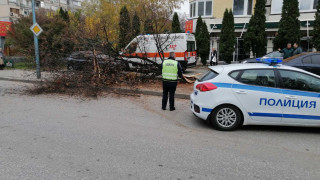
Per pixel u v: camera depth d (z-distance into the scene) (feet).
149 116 21.66
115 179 11.03
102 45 32.09
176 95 29.19
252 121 17.52
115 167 12.15
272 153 14.14
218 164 12.65
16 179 10.90
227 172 11.84
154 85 35.06
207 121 18.28
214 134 17.21
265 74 17.51
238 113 17.58
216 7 70.90
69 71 31.40
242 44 67.31
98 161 12.76
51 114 21.76
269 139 16.42
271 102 17.15
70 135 16.53
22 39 60.29
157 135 16.84
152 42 43.24
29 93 31.04
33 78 39.75
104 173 11.55
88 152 13.85
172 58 23.39
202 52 64.39
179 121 20.27
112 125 18.89
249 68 17.76
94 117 21.02
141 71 35.29
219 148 14.74
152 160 12.99
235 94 17.38
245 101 17.33
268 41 64.39
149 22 35.83
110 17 77.56
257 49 58.29
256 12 57.26
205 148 14.70
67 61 32.37
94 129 17.87
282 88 17.20
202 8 72.69
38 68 33.99
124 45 34.99
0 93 31.17
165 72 23.06
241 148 14.80
